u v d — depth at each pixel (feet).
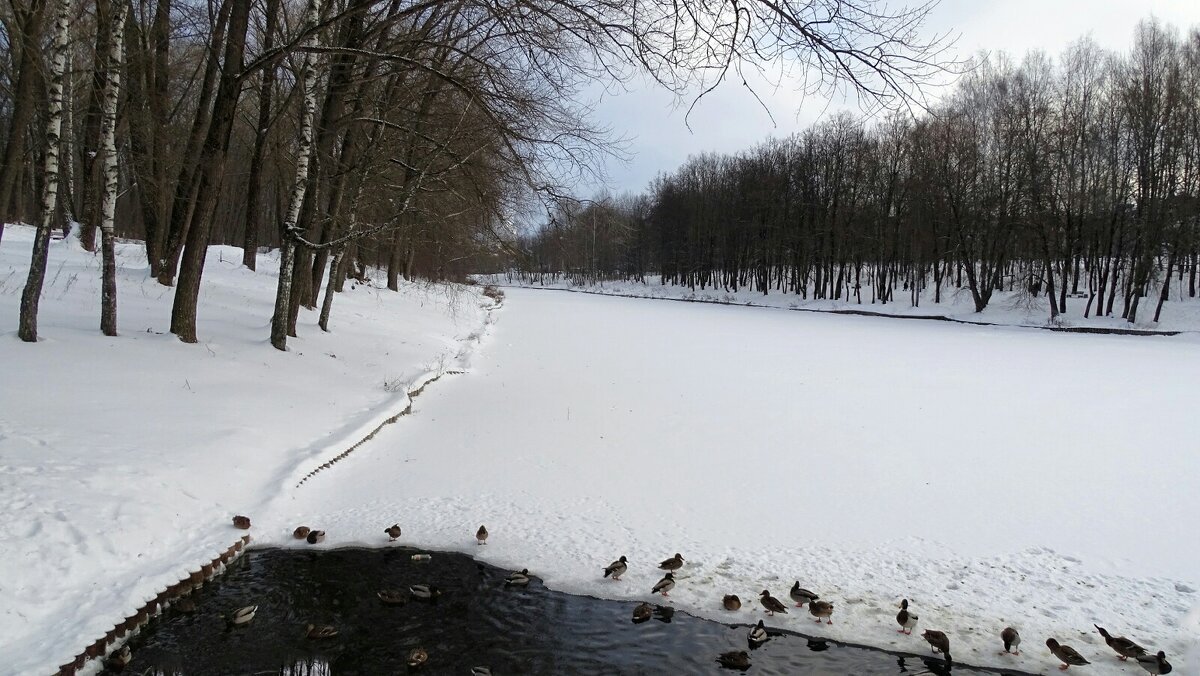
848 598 20.71
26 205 107.04
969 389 59.41
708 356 80.79
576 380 59.88
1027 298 145.48
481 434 38.93
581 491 29.73
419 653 16.83
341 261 80.69
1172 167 119.75
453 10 36.70
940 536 25.59
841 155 186.91
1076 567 22.97
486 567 22.40
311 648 17.40
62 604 17.19
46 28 41.01
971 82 146.61
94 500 20.85
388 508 26.86
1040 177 134.51
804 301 200.03
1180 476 33.40
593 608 19.95
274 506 25.53
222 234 155.33
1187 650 17.85
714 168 256.11
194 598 19.72
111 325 37.45
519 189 43.11
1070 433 42.55
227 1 43.93
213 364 38.52
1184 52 121.80
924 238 166.40
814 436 41.19
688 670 16.99
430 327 83.30
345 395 42.09
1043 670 17.15
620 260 324.39
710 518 26.99
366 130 59.98
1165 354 87.92
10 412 24.99
